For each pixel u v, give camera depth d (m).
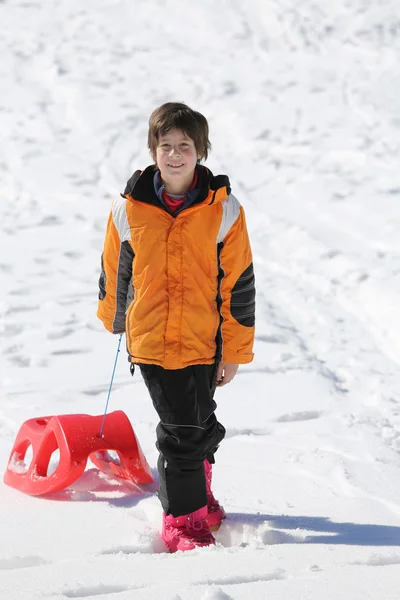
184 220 6.36
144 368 6.49
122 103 26.94
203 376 6.49
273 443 9.04
